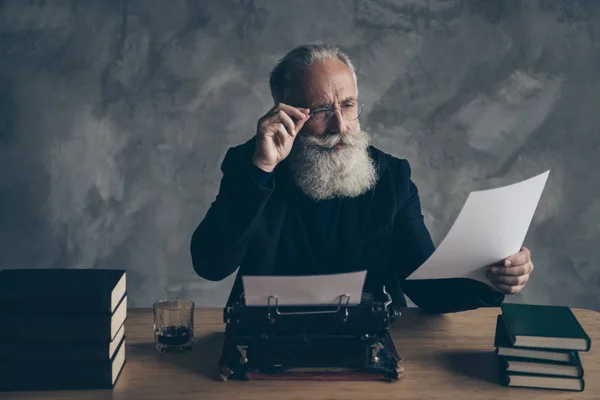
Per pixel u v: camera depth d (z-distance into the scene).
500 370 1.56
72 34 3.21
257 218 1.91
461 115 3.26
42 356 1.42
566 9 3.21
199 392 1.42
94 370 1.42
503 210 1.52
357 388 1.45
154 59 3.22
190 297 3.35
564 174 3.28
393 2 3.21
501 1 3.21
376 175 2.22
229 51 3.22
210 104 3.25
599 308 3.35
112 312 1.43
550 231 3.32
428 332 1.78
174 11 3.20
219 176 3.29
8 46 3.21
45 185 3.29
